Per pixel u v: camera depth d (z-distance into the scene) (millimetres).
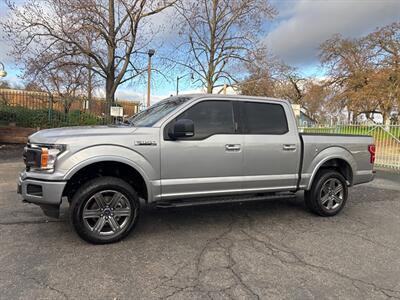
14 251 3873
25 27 16609
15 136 14453
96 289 3090
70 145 3959
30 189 4020
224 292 3092
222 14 22953
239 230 4844
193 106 4641
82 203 4016
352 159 5824
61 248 4000
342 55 34250
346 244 4398
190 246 4176
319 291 3164
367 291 3188
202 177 4613
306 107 44875
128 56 19500
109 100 17641
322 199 5613
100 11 17750
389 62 29812
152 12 19109
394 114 29531
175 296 3002
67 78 21312
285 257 3920
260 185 5047
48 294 2977
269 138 5070
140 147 4234
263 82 23328
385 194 7781
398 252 4164
